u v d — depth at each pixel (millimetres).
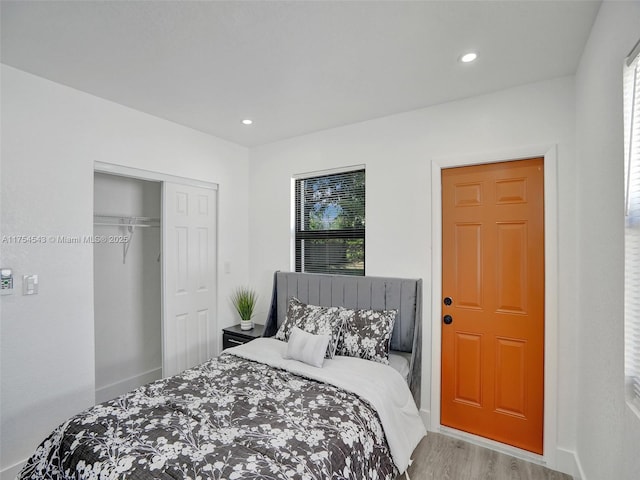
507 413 2254
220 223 3326
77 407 2197
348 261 3002
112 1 1405
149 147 2689
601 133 1476
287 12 1481
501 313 2281
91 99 2318
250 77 2088
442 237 2494
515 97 2197
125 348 3141
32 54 1812
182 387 1854
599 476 1507
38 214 2049
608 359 1384
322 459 1267
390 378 2039
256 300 3557
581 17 1502
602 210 1471
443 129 2465
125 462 1223
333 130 3014
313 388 1859
